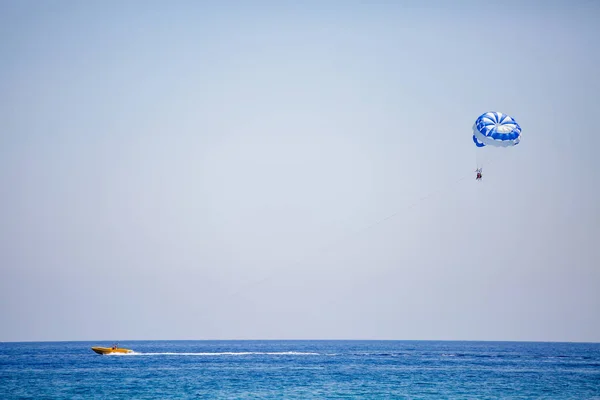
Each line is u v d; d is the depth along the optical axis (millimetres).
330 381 198625
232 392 173125
